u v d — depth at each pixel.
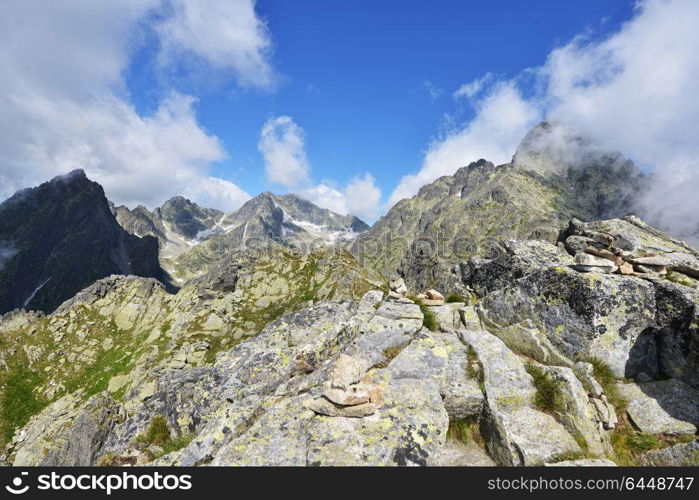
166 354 77.12
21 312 112.56
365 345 12.34
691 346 9.57
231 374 12.74
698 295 9.90
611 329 10.63
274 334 14.48
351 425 8.53
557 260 14.34
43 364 92.50
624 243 13.81
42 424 66.75
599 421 8.85
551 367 9.96
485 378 10.02
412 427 8.38
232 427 9.29
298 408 9.39
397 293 15.88
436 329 13.98
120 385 75.69
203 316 86.88
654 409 9.22
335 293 84.12
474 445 9.06
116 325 108.75
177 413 12.36
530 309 12.26
